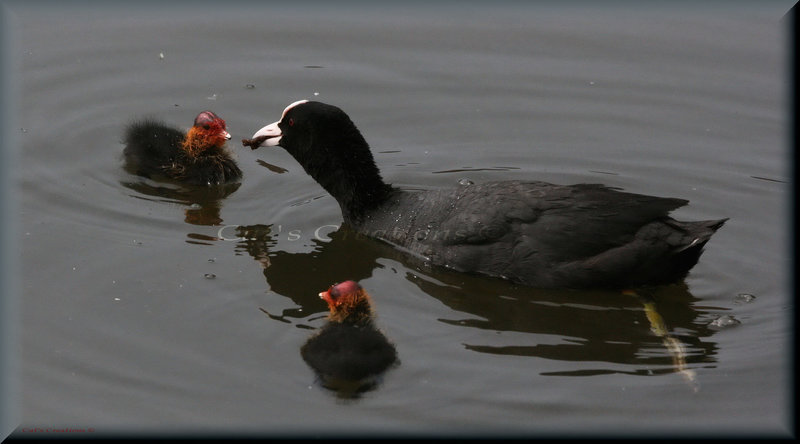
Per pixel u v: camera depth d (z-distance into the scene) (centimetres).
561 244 1170
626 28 1862
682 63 1758
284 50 1812
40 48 1791
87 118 1622
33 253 1263
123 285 1199
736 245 1316
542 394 1018
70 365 1054
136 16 1903
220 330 1116
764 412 996
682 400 1014
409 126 1631
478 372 1052
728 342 1112
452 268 1236
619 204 1175
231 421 977
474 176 1507
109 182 1469
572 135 1606
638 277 1159
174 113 1642
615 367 1067
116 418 982
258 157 1582
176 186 1480
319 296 1195
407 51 1809
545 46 1820
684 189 1469
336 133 1347
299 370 1047
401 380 1035
